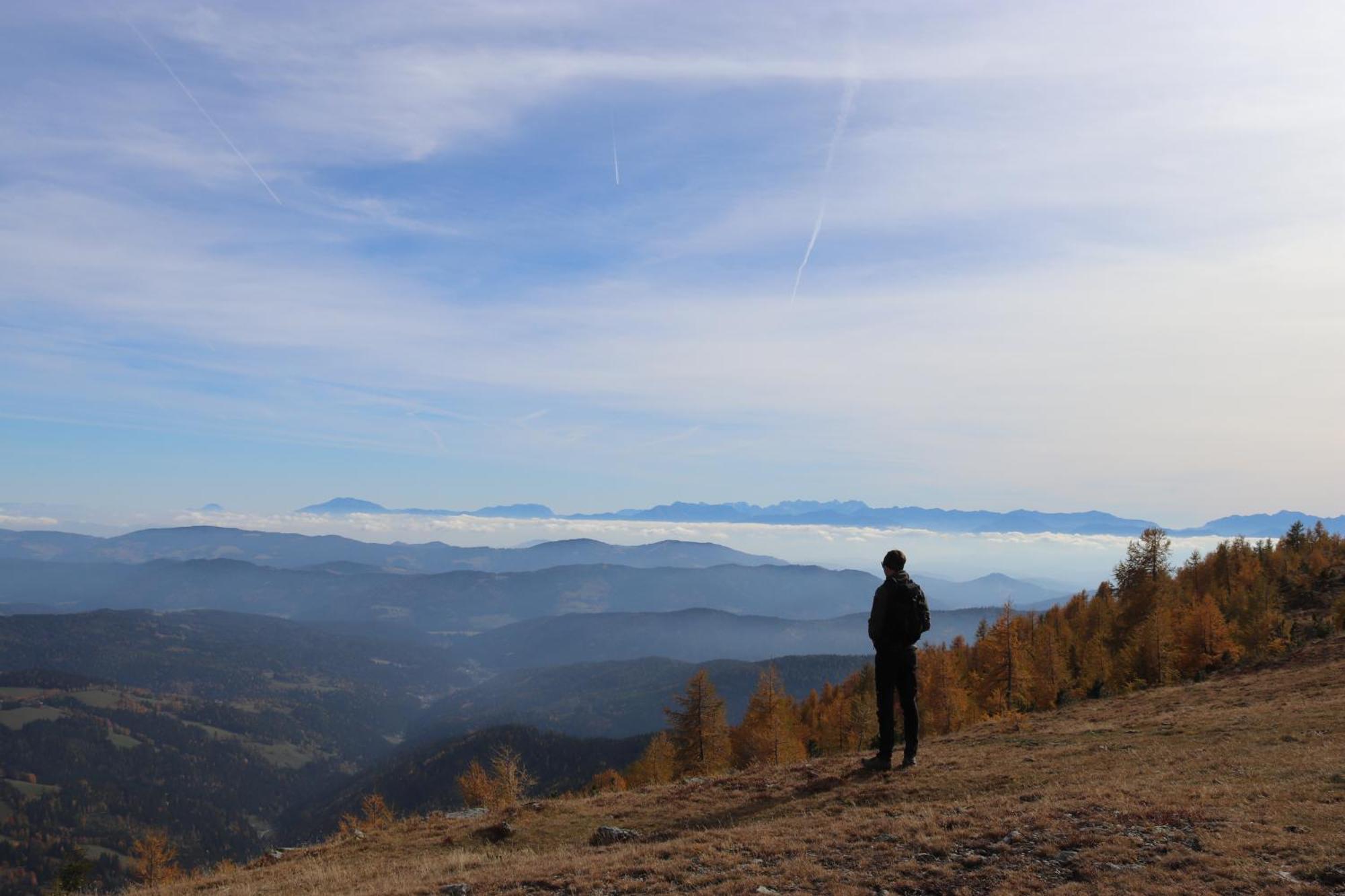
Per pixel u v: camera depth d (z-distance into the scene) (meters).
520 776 46.81
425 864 13.66
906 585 16.06
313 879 13.78
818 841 10.95
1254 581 79.56
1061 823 10.03
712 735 55.28
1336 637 43.91
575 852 13.25
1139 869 8.08
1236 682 34.59
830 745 67.81
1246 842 8.40
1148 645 59.69
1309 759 13.04
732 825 13.91
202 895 13.46
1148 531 83.00
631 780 63.06
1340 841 8.08
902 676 16.11
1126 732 20.05
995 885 8.35
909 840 10.36
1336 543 95.62
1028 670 61.19
